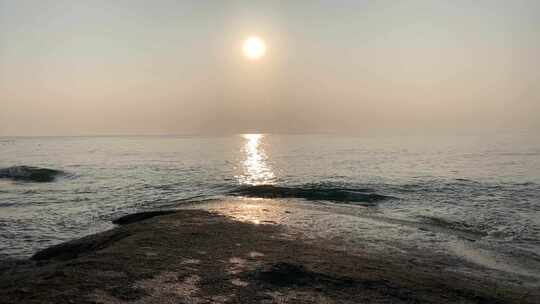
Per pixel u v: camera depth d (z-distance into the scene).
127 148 140.88
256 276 11.55
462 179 42.72
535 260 16.16
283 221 22.31
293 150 118.25
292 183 42.16
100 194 37.22
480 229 21.69
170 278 11.16
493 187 36.69
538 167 54.69
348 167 60.56
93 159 84.56
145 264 12.36
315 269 12.43
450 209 27.30
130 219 24.91
